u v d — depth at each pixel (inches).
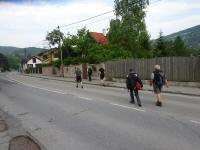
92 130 321.7
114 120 367.9
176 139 273.0
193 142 261.9
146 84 906.7
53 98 631.2
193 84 745.6
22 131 338.0
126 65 1035.3
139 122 350.3
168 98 573.6
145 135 291.1
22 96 707.4
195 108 442.6
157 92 476.7
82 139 288.5
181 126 322.7
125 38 1620.3
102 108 466.0
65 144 275.1
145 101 532.7
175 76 796.6
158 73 476.1
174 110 426.9
